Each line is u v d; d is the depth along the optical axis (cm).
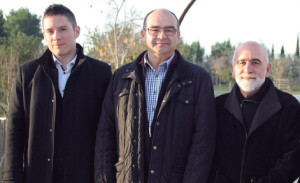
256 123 267
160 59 282
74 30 301
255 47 276
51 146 284
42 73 292
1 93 1361
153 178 263
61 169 288
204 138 266
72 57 302
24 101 292
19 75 297
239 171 275
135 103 274
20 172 289
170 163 266
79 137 289
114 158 288
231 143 281
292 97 275
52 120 284
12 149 288
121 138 275
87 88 297
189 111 269
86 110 294
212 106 276
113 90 291
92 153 299
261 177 269
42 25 297
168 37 274
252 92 279
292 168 261
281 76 3052
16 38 2667
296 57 3703
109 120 289
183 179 264
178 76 272
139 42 1092
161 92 273
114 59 1004
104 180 276
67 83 288
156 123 266
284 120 267
